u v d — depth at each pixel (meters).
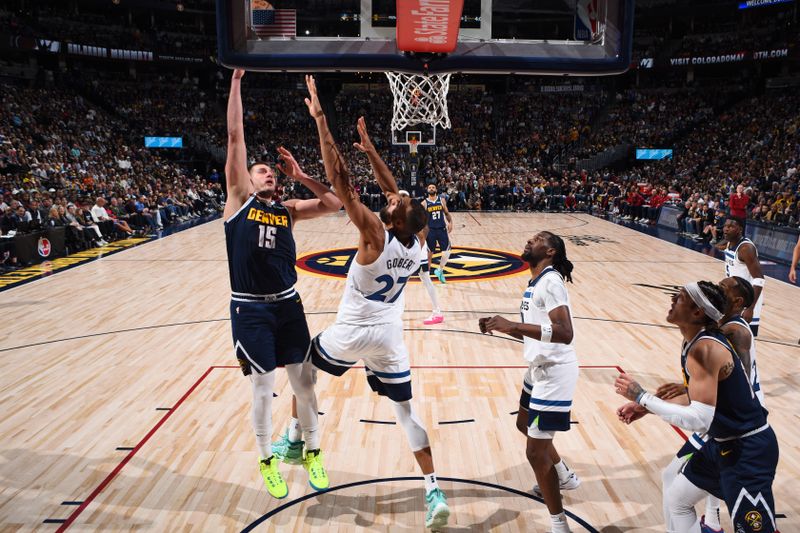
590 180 25.66
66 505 3.57
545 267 3.34
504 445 4.39
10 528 3.32
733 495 2.68
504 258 12.84
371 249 3.28
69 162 20.11
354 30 5.85
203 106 31.11
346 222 19.58
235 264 3.46
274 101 32.78
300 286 9.94
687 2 30.42
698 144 27.80
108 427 4.64
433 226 9.86
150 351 6.53
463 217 21.25
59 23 28.52
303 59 5.82
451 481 3.90
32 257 11.89
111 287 9.77
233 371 5.91
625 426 4.70
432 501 3.27
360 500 3.67
